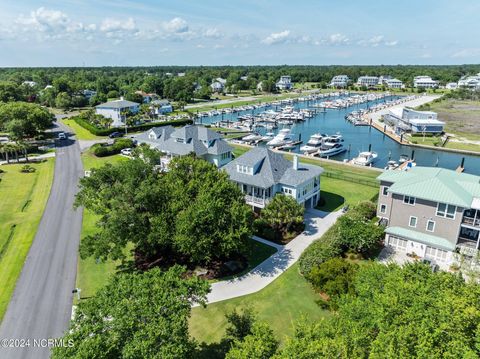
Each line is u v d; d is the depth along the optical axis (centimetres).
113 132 9731
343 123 13612
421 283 2045
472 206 3462
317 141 9488
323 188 5888
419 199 3716
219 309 2888
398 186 3869
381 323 1752
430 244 3588
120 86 19962
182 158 4150
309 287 3170
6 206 4972
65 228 4334
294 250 3850
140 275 2191
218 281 3291
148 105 13250
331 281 2908
